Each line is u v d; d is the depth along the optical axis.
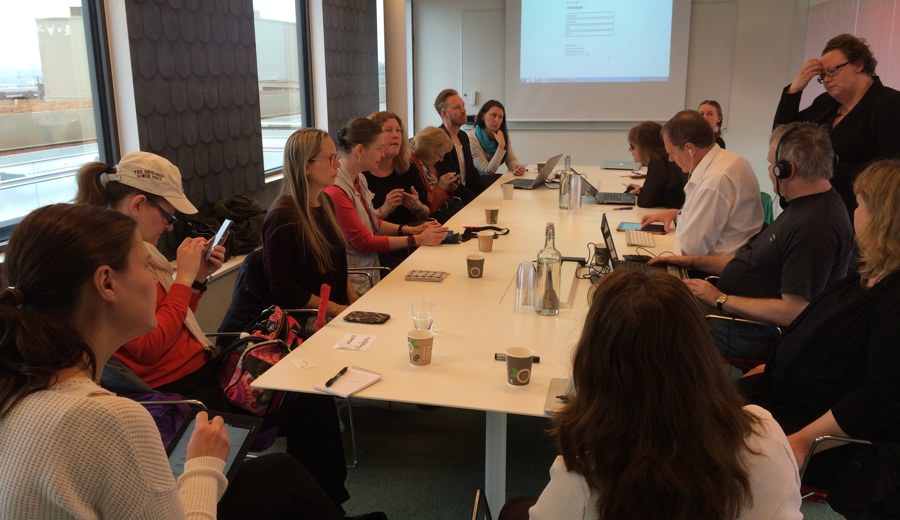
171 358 2.03
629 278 1.02
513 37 7.68
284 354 2.04
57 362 0.98
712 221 2.96
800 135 2.21
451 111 5.21
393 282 2.59
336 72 6.00
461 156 5.41
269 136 5.20
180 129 3.73
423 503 2.33
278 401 1.95
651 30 7.38
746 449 0.98
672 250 3.13
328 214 2.76
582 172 5.80
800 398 1.81
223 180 4.20
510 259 2.93
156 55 3.50
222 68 4.13
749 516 0.98
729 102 7.40
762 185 7.51
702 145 3.05
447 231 3.23
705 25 7.28
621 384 0.97
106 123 3.37
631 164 6.17
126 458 0.96
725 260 2.86
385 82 6.95
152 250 2.05
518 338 2.01
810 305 1.84
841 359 1.71
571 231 3.49
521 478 2.47
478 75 7.96
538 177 4.95
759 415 1.06
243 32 4.36
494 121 5.89
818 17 6.36
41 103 3.01
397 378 1.74
